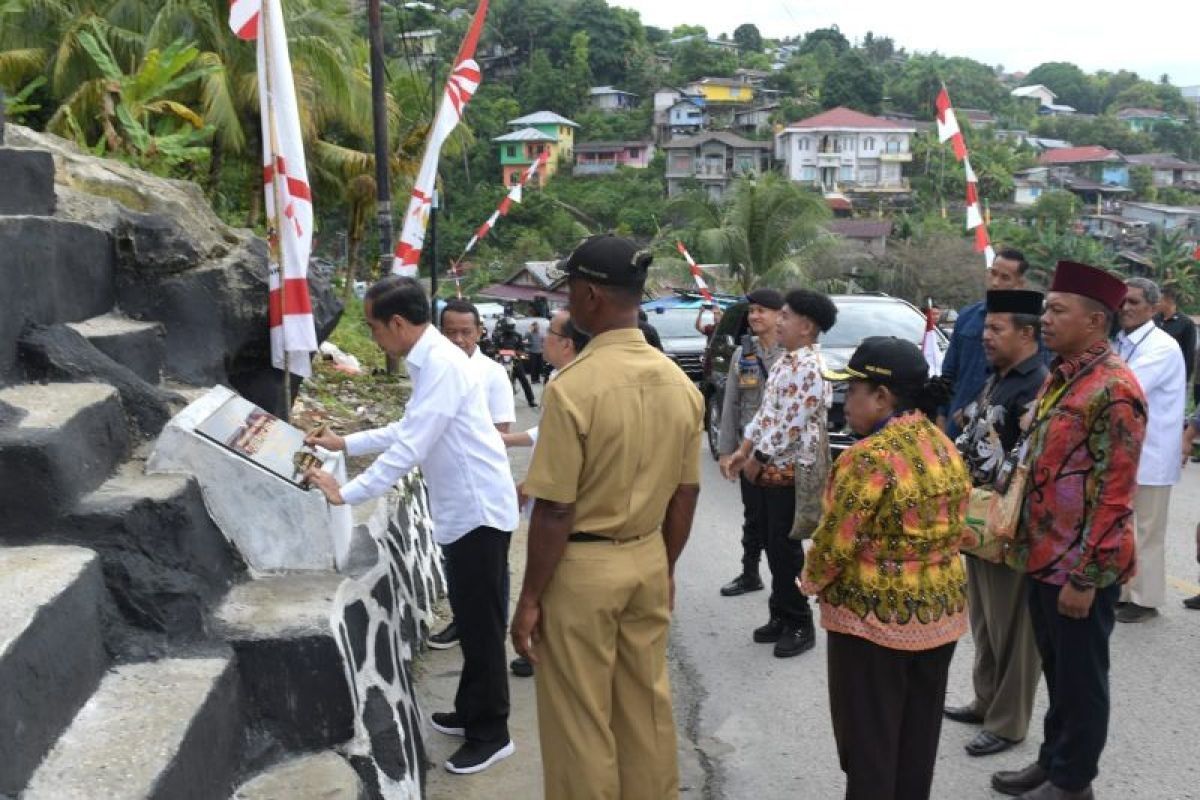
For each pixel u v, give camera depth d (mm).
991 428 4176
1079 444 3535
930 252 43094
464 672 4199
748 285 29375
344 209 26875
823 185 71125
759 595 6445
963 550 3900
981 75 106312
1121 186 80938
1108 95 136250
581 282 3059
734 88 86250
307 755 3283
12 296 3861
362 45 21203
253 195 19250
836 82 82125
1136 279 5727
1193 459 10562
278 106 4695
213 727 2881
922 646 3205
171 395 4406
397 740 3580
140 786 2393
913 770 3328
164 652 3102
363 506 4973
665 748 3191
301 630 3316
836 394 8602
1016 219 67188
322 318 5609
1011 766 4203
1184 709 4668
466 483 3996
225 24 16750
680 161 70125
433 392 3830
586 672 3033
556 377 3039
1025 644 4184
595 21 88562
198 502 3666
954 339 5289
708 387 11320
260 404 5430
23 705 2408
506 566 4211
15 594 2664
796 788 4141
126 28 16688
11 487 3166
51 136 5887
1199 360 10250
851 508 3158
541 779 4102
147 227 4859
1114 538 3428
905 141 71625
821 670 5277
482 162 65125
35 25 16281
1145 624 5773
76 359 3969
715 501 9078
